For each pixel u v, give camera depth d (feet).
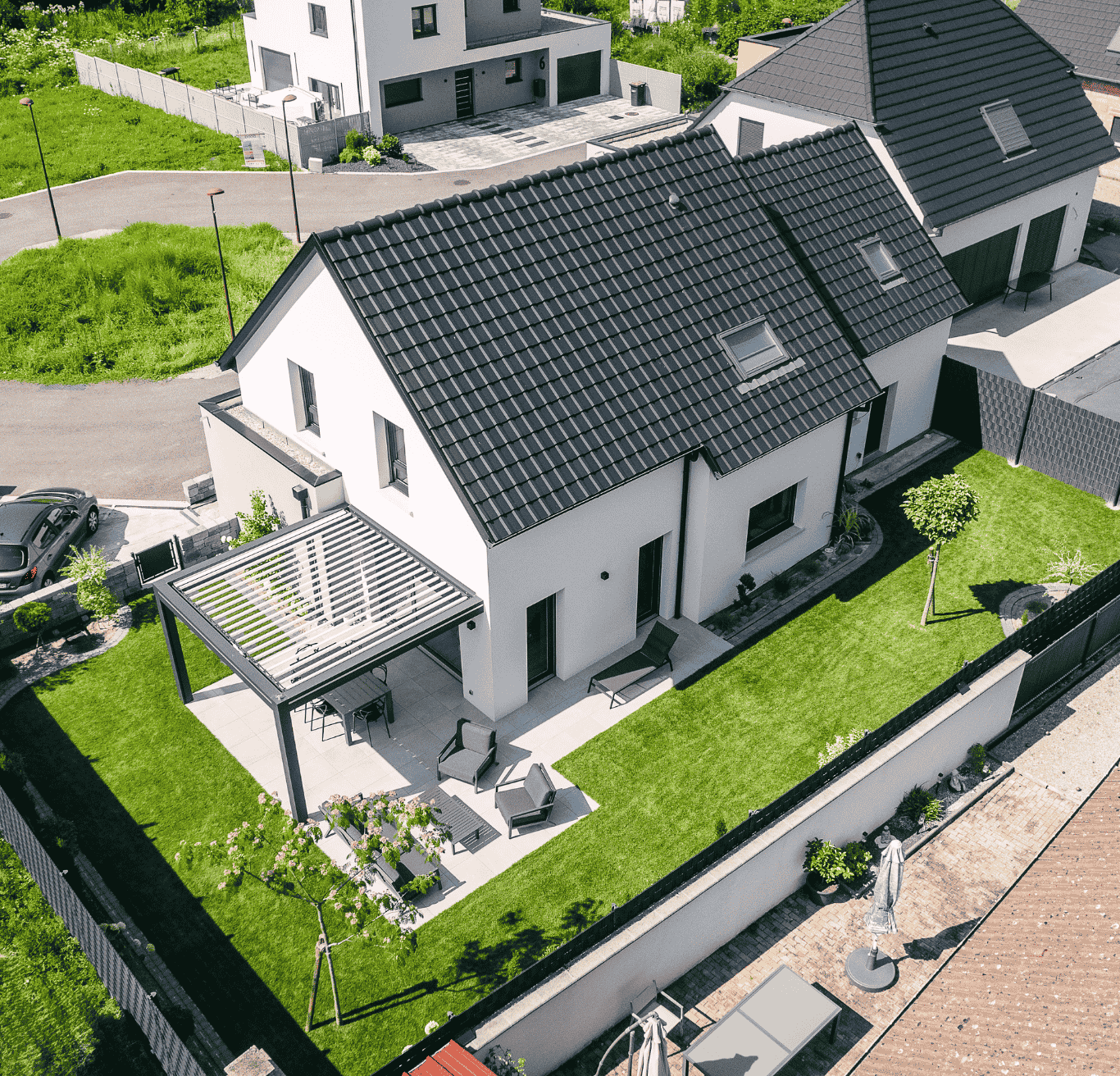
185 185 143.23
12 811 53.72
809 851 53.36
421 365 57.00
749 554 72.08
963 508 64.49
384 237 58.95
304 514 70.59
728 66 167.22
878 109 89.56
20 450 91.45
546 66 164.55
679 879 48.11
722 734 61.87
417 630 57.16
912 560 75.20
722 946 51.80
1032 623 60.85
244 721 63.62
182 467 89.04
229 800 58.44
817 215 77.51
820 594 72.54
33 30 202.69
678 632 69.36
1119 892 42.11
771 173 76.64
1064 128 102.94
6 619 69.00
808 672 66.08
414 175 143.02
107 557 77.82
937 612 70.49
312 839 45.44
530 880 53.72
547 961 44.19
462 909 52.37
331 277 59.06
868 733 53.72
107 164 150.10
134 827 57.06
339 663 55.52
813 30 96.94
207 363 104.53
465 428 56.85
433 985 49.29
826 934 52.44
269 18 157.89
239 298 113.29
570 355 61.36
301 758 60.75
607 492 59.31
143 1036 44.52
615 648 68.18
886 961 50.39
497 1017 43.04
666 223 68.44
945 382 86.38
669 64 170.60
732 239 70.64
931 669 65.98
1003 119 97.66
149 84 169.48
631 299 64.69
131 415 96.53
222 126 159.22
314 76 155.33
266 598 60.29
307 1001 48.85
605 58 170.40
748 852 49.70
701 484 65.00
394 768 60.03
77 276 115.75
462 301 59.57
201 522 82.17
